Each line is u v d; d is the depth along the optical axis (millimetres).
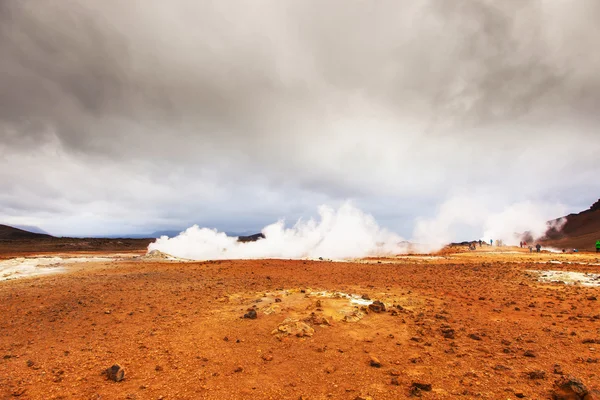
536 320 11180
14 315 12703
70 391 6488
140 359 8133
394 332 9891
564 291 16328
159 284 19172
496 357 7867
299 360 7961
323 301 13086
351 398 6086
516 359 7719
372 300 13680
